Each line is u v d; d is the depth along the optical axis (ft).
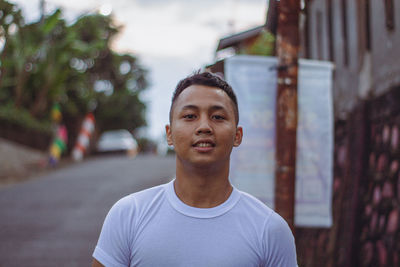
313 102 12.30
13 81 63.52
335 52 18.12
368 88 14.43
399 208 11.73
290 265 4.64
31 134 65.51
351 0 16.14
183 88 4.77
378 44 13.64
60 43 63.10
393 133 12.38
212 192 4.59
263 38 27.50
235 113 4.88
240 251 4.40
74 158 65.05
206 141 4.48
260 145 11.82
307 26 22.70
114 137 85.76
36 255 19.57
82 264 18.47
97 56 87.30
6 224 25.34
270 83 11.85
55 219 26.66
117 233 4.57
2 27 24.91
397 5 12.23
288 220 9.53
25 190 37.01
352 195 15.25
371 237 13.47
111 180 42.78
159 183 40.47
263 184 11.76
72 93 79.25
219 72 12.36
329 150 12.29
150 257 4.39
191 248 4.38
